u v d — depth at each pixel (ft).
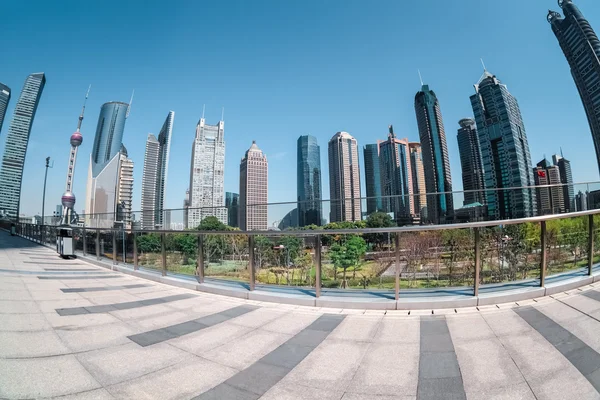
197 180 387.55
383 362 10.86
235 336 13.65
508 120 352.90
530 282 19.60
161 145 441.68
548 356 10.64
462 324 14.34
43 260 39.70
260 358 11.35
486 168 377.09
